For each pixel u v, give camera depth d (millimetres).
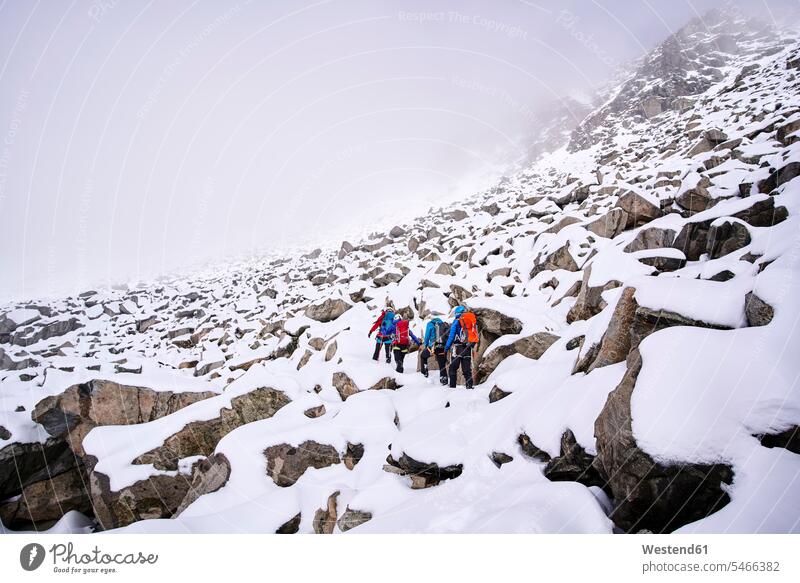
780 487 2533
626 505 3135
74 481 6711
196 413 6645
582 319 6918
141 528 3932
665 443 2975
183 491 5961
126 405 7266
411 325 10516
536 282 9359
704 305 3840
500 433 4660
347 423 6066
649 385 3281
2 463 6262
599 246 8672
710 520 2658
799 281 3322
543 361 6195
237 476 5316
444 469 4523
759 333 3176
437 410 5867
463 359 7039
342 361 8641
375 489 4641
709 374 3113
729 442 2814
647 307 4191
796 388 2771
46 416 6801
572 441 3846
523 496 3555
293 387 7352
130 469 5895
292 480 5352
